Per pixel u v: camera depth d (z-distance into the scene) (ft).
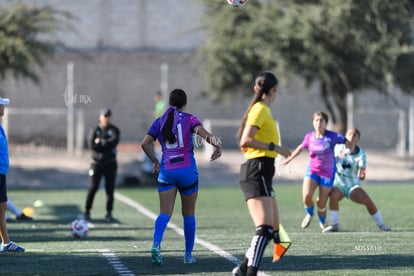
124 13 382.22
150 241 121.39
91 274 84.07
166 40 383.45
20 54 274.77
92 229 142.61
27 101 359.05
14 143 338.75
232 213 178.09
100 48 378.53
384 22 275.80
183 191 92.68
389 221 153.07
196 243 115.85
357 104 338.34
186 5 384.68
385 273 83.61
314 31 278.46
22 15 283.59
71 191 251.19
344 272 84.43
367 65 281.33
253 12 294.05
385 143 348.79
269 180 76.38
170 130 91.81
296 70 280.92
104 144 159.63
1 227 104.63
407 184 275.80
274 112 361.30
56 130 355.36
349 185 134.10
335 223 133.28
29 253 103.86
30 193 241.76
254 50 290.35
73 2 378.73
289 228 140.77
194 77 374.63
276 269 87.10
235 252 103.76
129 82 373.40
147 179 272.92
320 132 133.08
